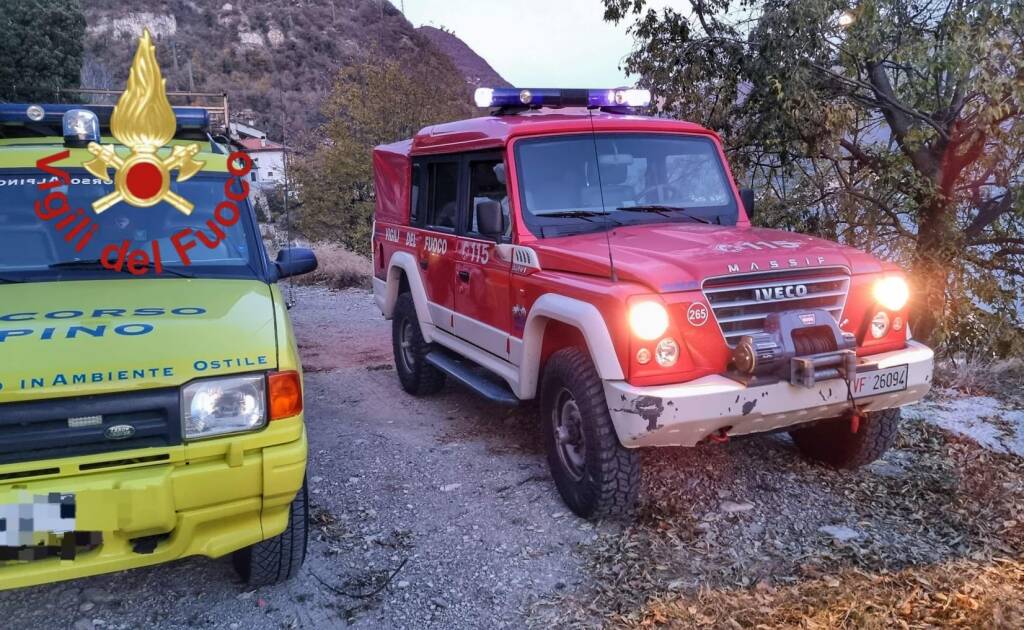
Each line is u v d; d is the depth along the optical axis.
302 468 3.00
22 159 3.97
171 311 3.20
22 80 29.42
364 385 7.13
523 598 3.44
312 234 22.47
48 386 2.67
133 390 2.77
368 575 3.66
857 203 8.59
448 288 5.77
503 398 4.89
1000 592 3.26
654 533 3.96
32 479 2.67
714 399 3.58
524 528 4.09
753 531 3.96
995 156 7.31
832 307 3.97
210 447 2.84
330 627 3.26
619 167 5.02
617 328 3.65
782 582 3.46
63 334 2.87
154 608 3.39
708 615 3.20
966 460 4.71
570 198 4.86
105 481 2.71
